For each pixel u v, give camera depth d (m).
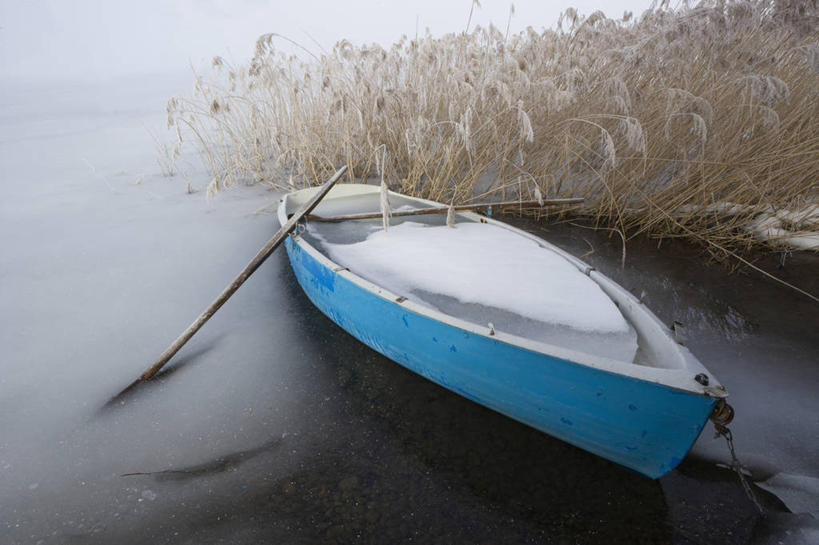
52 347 3.10
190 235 4.85
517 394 2.13
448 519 1.95
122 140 9.04
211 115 6.61
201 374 2.86
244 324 3.36
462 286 2.69
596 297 2.53
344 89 5.99
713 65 4.93
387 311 2.50
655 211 4.67
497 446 2.30
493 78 5.22
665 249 4.40
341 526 1.93
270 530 1.91
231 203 5.77
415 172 5.37
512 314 2.43
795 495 2.01
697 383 1.67
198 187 6.37
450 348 2.26
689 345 3.06
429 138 5.50
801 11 4.72
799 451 2.24
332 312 3.12
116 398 2.67
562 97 4.57
